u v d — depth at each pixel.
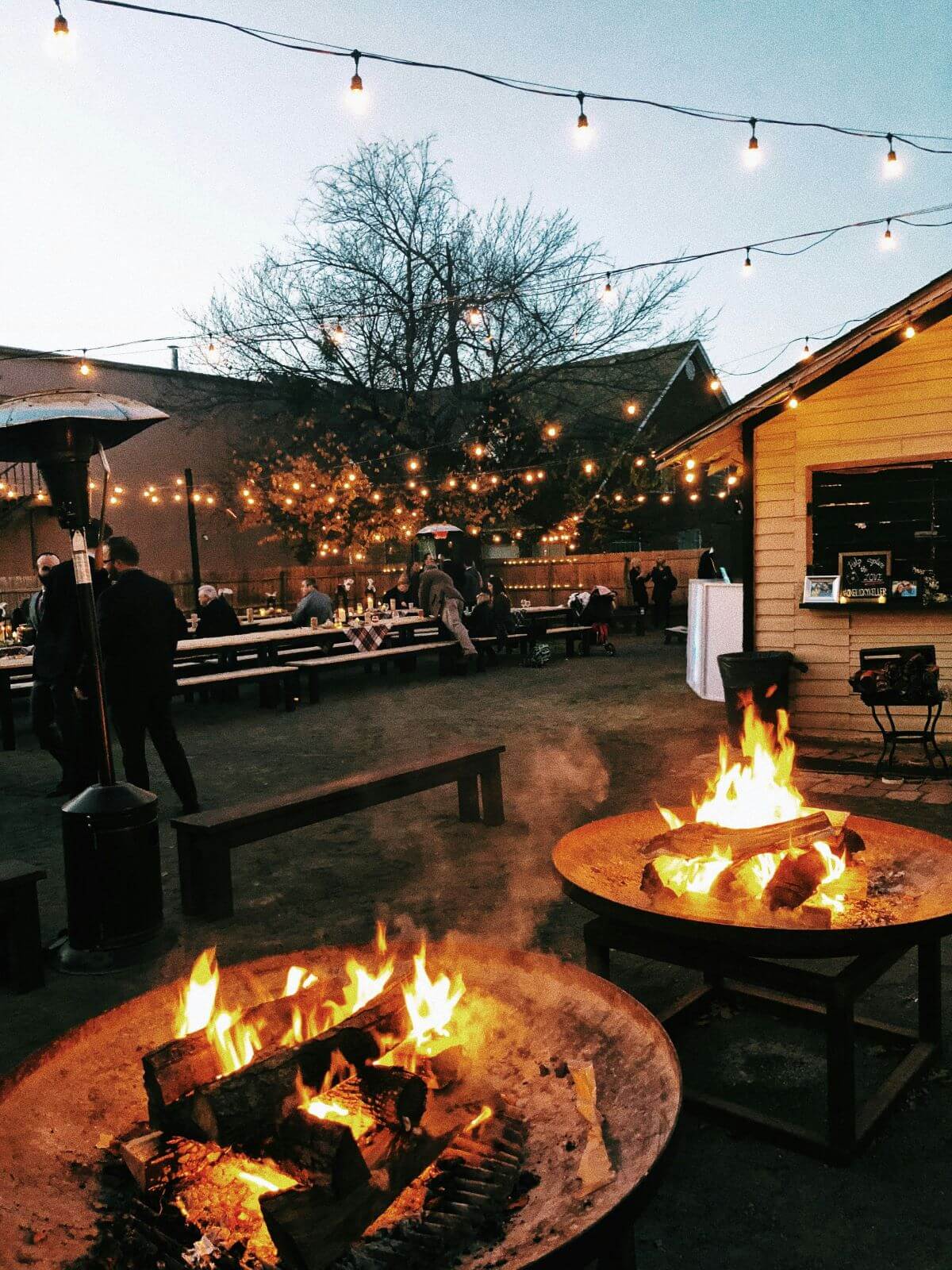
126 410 4.45
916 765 7.77
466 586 19.16
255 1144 1.91
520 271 25.52
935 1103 3.04
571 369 26.62
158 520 27.19
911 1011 3.68
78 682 6.09
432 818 6.79
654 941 3.11
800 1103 3.08
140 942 4.41
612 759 8.55
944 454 8.33
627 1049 2.29
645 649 18.58
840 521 8.86
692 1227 2.51
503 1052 2.41
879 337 8.16
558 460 25.44
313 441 28.22
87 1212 1.88
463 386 27.02
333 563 29.80
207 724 11.40
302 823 5.18
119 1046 2.44
